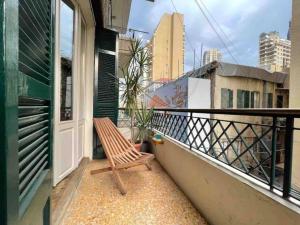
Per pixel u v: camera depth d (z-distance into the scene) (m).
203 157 1.80
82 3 2.62
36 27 0.78
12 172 0.52
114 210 1.82
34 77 0.77
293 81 3.47
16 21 0.54
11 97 0.52
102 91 3.51
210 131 1.83
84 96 3.26
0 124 0.48
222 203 1.45
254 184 1.21
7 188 0.49
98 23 3.40
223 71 5.23
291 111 0.95
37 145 0.84
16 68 0.55
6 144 0.49
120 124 4.14
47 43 0.96
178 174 2.37
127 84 3.55
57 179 2.14
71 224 1.59
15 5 0.54
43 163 0.95
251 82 5.71
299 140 2.78
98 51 3.41
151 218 1.71
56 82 2.06
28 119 0.72
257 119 4.20
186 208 1.88
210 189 1.62
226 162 1.60
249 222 1.19
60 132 2.19
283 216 0.96
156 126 3.70
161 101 6.99
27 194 0.70
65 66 2.39
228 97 5.34
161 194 2.16
